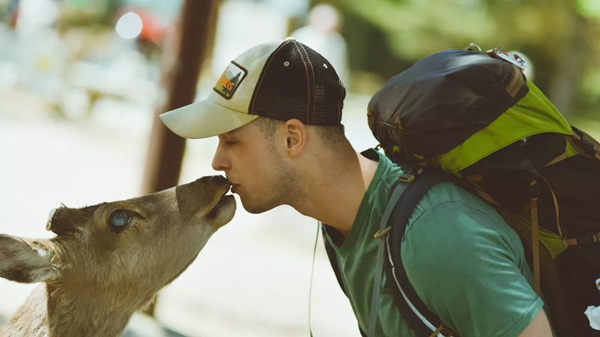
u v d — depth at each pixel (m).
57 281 3.81
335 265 3.53
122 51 19.50
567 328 3.04
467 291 2.81
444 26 25.78
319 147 3.13
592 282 3.03
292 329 7.88
